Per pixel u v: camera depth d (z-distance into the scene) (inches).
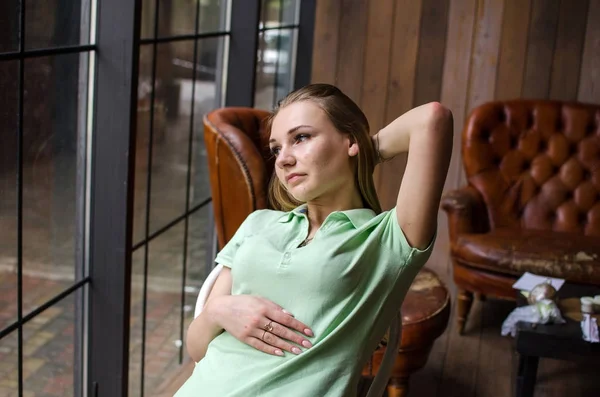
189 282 131.4
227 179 105.7
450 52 169.3
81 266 91.2
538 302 102.3
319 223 51.1
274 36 157.9
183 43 118.2
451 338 138.4
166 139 115.7
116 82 87.2
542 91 167.6
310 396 46.4
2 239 75.5
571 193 148.9
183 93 120.8
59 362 89.3
